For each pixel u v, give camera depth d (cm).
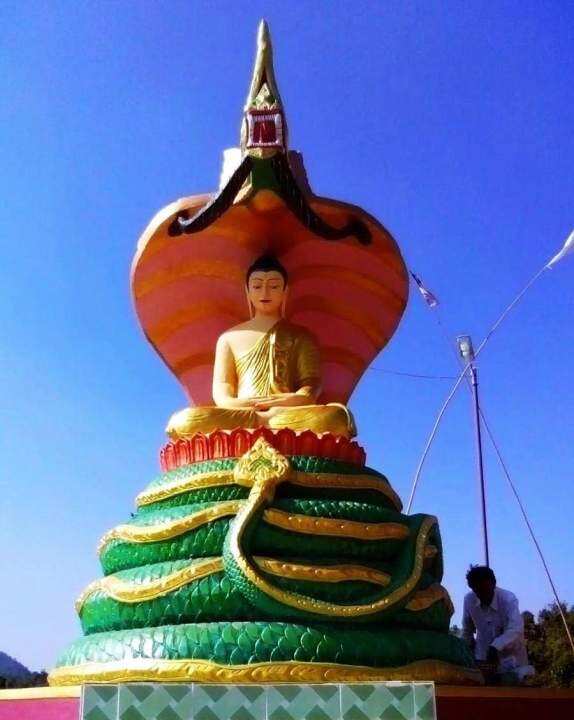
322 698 821
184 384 1505
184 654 928
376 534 1057
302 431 1148
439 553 1166
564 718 975
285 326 1382
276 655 922
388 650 962
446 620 1102
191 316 1480
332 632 953
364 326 1506
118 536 1107
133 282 1410
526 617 4256
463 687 918
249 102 1189
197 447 1157
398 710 820
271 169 1180
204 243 1405
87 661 991
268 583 958
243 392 1338
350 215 1336
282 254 1445
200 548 1034
